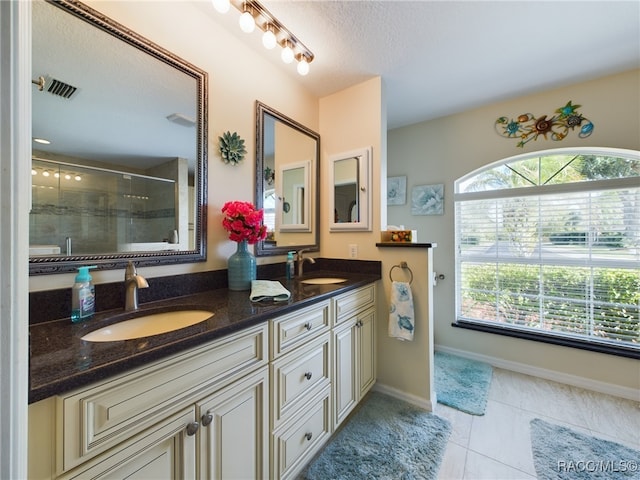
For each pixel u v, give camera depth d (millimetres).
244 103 1604
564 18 1431
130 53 1127
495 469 1294
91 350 680
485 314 2498
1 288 354
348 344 1593
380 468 1294
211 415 827
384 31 1523
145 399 686
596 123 2002
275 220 1832
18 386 371
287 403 1129
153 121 1193
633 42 1616
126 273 1044
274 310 1052
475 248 2549
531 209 2309
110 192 1062
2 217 356
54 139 930
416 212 2771
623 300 1975
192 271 1337
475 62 1813
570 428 1573
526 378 2160
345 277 1922
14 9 367
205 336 804
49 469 547
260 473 1007
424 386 1792
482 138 2451
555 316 2205
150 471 701
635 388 1856
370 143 2010
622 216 1979
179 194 1280
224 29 1493
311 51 1688
